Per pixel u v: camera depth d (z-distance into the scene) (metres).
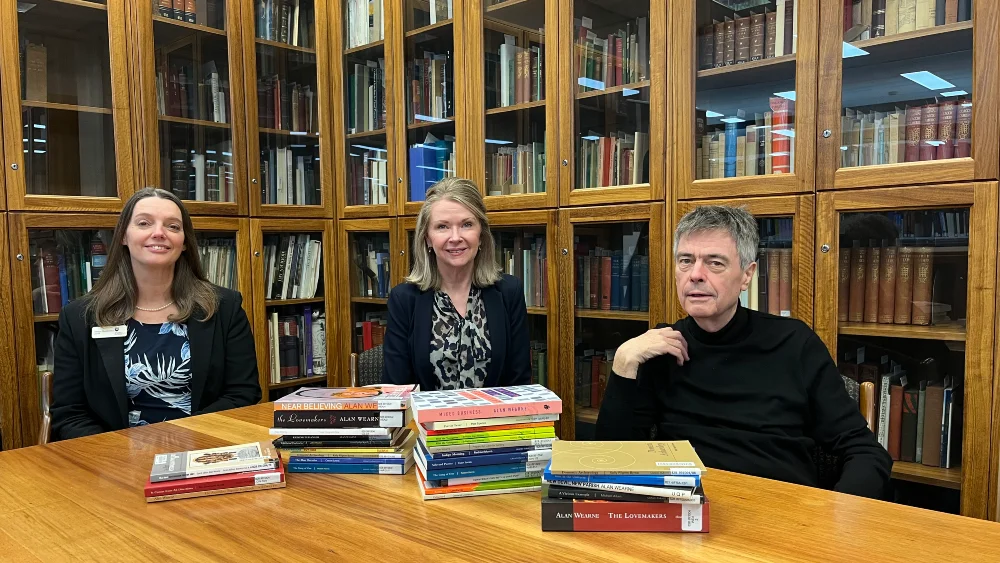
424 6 2.89
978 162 1.62
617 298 2.35
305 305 3.21
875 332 1.82
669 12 2.15
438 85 2.87
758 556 0.80
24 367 2.30
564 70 2.44
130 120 2.54
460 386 2.02
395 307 2.06
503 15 2.63
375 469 1.17
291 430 1.17
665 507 0.89
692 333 1.55
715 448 1.43
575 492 0.91
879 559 0.79
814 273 1.90
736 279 1.46
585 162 2.43
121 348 1.86
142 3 2.56
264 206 2.98
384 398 1.17
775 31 1.96
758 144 2.01
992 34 1.59
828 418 1.42
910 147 1.75
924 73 1.71
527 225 2.59
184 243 2.02
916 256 1.75
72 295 2.44
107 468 1.20
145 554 0.84
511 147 2.65
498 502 1.02
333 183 3.27
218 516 0.97
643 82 2.24
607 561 0.80
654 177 2.21
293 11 3.12
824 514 0.94
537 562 0.80
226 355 2.02
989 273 1.61
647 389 1.55
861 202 1.80
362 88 3.16
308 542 0.87
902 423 1.80
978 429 1.65
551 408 1.06
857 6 1.81
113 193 2.53
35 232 2.34
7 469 1.19
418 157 2.96
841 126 1.84
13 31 2.26
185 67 2.73
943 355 1.72
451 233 1.98
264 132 3.00
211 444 1.34
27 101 2.30
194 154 2.77
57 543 0.87
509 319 2.11
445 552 0.83
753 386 1.46
